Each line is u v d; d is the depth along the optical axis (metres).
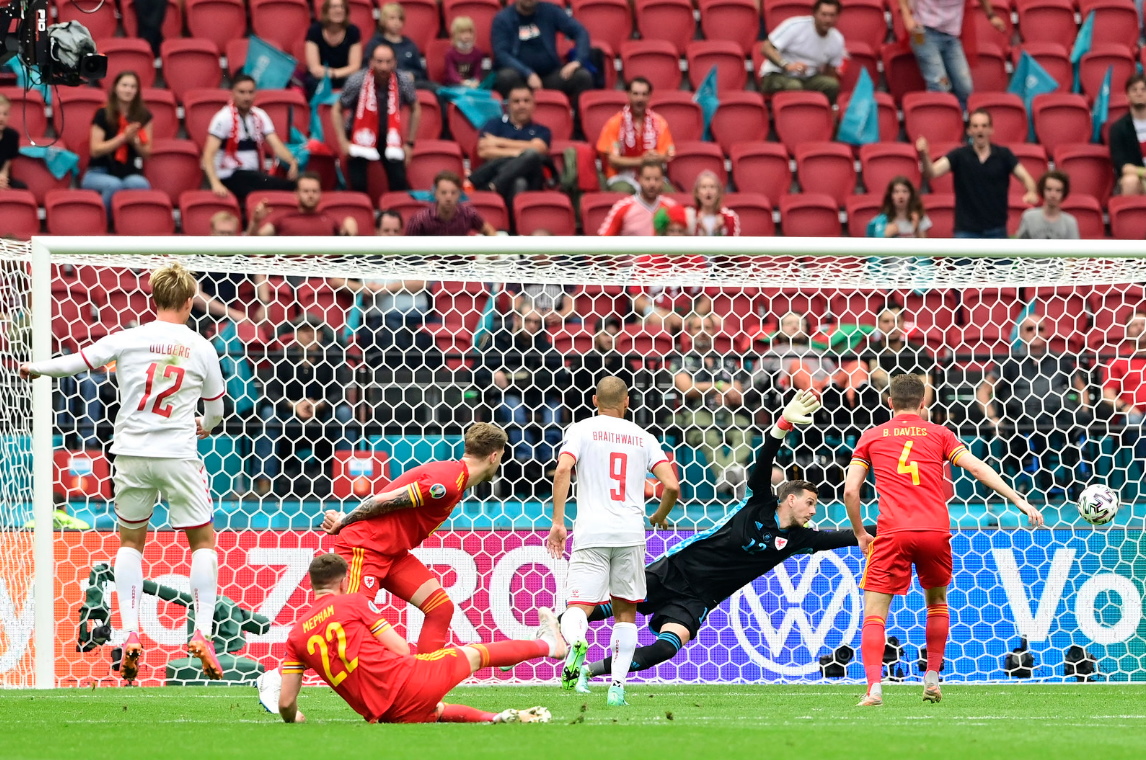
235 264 32.53
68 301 36.19
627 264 34.09
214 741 17.27
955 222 51.19
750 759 15.45
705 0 61.62
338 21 54.62
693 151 53.81
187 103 53.47
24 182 50.19
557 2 62.09
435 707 19.58
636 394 35.03
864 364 35.38
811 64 57.81
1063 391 35.25
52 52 30.20
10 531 30.03
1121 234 53.16
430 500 22.94
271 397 34.44
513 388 34.53
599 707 23.88
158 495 23.48
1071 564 31.48
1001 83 60.56
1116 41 62.84
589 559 24.14
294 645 19.44
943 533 23.64
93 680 29.64
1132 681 31.03
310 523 32.16
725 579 27.72
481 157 52.16
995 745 17.08
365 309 36.59
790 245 30.52
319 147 51.91
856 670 31.02
